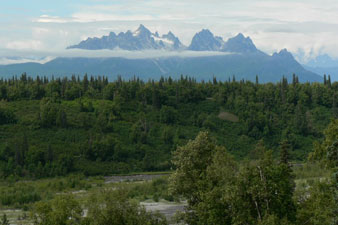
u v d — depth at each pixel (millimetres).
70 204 52469
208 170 54594
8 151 166500
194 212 57500
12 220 88375
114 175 167250
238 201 47000
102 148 176625
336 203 44969
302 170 121812
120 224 49781
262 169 48531
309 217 47375
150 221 52844
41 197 118812
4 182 147250
